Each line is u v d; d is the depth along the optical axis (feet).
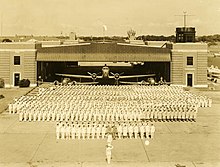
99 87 294.66
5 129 172.86
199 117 202.90
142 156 134.41
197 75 319.88
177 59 319.88
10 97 263.29
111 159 130.62
